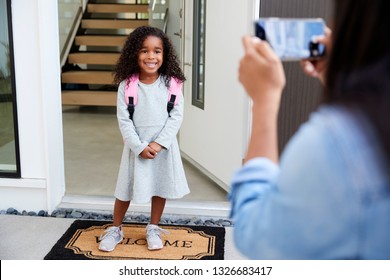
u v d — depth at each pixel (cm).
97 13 820
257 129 70
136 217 311
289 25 79
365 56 58
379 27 57
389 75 56
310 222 57
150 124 254
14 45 295
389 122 55
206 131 379
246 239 64
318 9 289
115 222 274
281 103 303
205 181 382
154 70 251
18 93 301
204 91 379
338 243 57
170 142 256
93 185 373
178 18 624
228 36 332
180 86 261
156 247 266
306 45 79
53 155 313
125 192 262
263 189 66
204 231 293
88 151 480
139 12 801
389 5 57
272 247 60
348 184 55
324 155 56
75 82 696
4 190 314
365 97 57
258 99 71
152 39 249
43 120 301
